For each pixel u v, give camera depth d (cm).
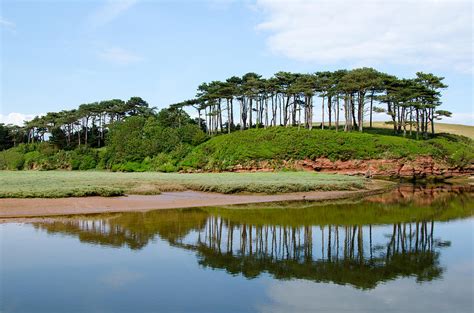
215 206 3238
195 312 1001
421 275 1366
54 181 4578
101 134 12156
